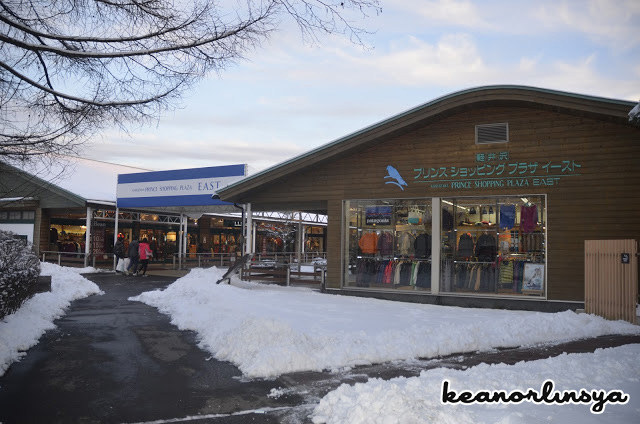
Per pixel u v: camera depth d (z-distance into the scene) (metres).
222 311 11.42
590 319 10.20
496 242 13.73
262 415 5.42
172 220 33.84
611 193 12.45
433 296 14.18
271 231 40.53
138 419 5.28
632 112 9.38
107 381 6.61
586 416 4.64
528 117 13.39
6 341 7.96
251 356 7.51
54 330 10.04
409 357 7.87
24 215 28.36
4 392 6.10
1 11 5.98
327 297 14.63
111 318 11.68
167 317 11.93
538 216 13.28
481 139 13.88
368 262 15.24
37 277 13.27
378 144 15.16
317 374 7.01
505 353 8.17
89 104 6.33
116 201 26.94
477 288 13.80
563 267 12.75
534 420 4.53
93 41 6.06
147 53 6.02
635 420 4.53
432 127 14.49
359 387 5.65
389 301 14.17
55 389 6.24
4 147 6.23
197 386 6.46
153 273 25.78
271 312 11.39
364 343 8.27
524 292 13.23
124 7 5.90
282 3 5.83
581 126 12.84
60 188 26.55
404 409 4.70
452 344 8.34
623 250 10.75
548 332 9.37
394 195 14.84
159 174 25.50
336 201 15.62
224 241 38.34
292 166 15.49
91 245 27.70
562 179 12.92
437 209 14.37
